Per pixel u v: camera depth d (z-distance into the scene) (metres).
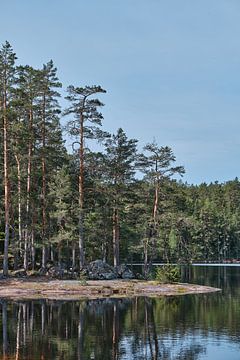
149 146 61.06
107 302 38.34
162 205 63.19
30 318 30.23
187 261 74.88
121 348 22.27
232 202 149.88
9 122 48.75
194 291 47.59
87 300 39.41
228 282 61.66
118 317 30.98
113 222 63.12
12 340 23.80
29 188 50.75
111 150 63.56
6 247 46.44
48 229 54.34
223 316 31.61
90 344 23.03
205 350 21.86
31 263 53.66
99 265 52.03
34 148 51.50
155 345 22.94
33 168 54.97
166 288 47.31
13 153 52.84
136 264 101.69
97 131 53.25
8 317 30.44
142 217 63.88
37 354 20.81
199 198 153.38
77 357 20.36
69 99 52.28
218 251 132.12
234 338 24.56
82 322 29.09
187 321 29.75
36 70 51.09
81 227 51.25
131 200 64.50
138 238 72.50
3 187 53.69
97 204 63.22
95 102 52.31
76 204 53.03
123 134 63.91
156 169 61.22
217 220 131.75
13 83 48.47
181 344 23.17
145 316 31.53
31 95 51.25
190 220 62.88
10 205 52.53
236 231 134.00
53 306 35.50
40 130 52.25
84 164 55.47
